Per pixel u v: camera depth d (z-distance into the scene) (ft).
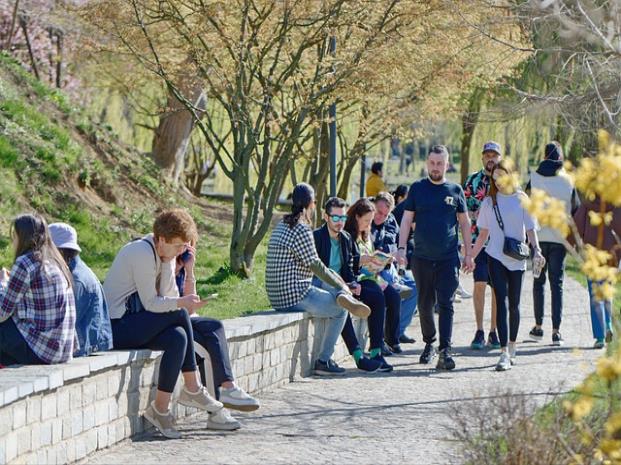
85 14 113.50
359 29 115.55
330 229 81.97
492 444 43.68
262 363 70.90
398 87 132.46
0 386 43.93
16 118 135.23
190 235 58.23
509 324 81.10
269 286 78.18
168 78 118.11
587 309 117.70
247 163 120.67
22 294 51.29
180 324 57.72
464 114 145.79
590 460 41.19
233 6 111.75
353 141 197.77
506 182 36.45
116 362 53.52
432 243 81.00
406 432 57.67
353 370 81.51
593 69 72.28
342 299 77.05
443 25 114.21
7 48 198.39
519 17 81.56
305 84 118.21
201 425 60.39
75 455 49.80
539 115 90.58
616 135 62.85
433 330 83.30
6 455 43.19
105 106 240.12
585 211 85.97
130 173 158.81
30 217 52.65
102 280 106.52
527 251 79.71
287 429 59.00
